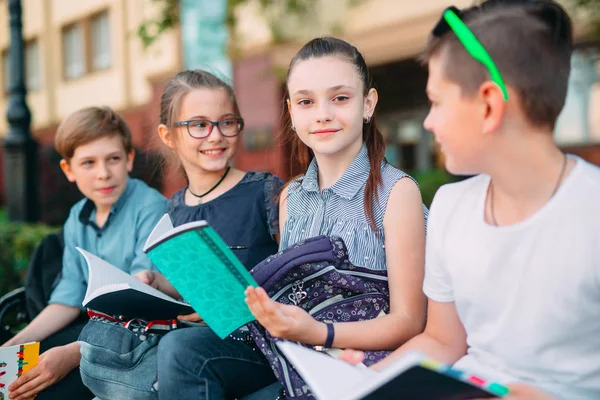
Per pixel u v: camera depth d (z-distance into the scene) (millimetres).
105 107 2271
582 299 1138
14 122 4477
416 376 968
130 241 2191
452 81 1152
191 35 6496
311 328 1379
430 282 1392
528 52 1105
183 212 2082
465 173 1240
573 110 8094
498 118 1111
